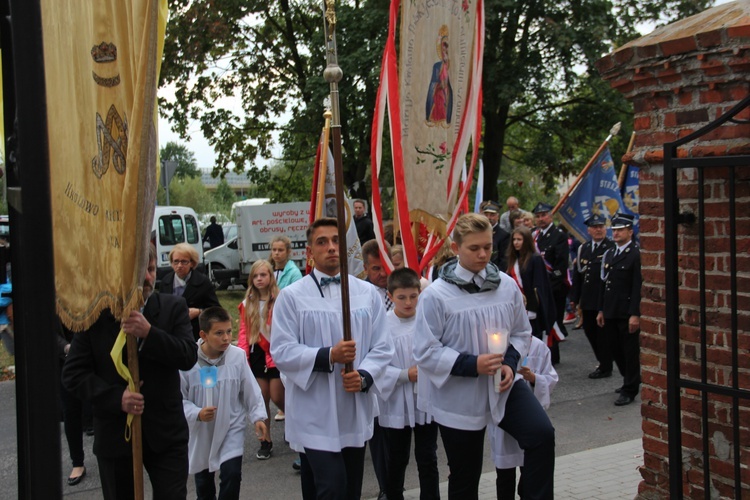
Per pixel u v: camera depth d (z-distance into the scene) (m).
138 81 3.39
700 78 3.97
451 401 4.20
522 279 8.92
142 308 3.94
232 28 21.86
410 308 4.99
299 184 25.53
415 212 6.11
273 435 7.15
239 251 19.52
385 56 5.76
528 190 38.44
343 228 3.94
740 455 3.97
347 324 3.95
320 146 7.01
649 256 4.40
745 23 3.71
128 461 3.87
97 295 3.66
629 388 8.02
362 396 4.11
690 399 4.20
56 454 2.42
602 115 21.59
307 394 4.04
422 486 4.90
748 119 3.82
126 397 3.64
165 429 3.83
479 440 4.24
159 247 20.50
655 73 4.15
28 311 2.40
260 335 6.45
